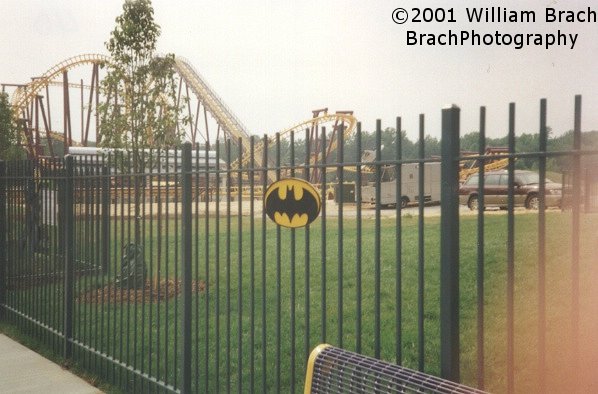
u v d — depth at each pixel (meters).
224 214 21.67
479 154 2.69
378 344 3.18
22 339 7.58
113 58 10.68
